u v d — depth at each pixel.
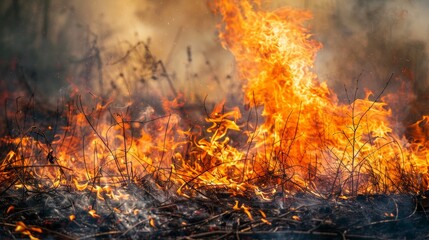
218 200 6.54
